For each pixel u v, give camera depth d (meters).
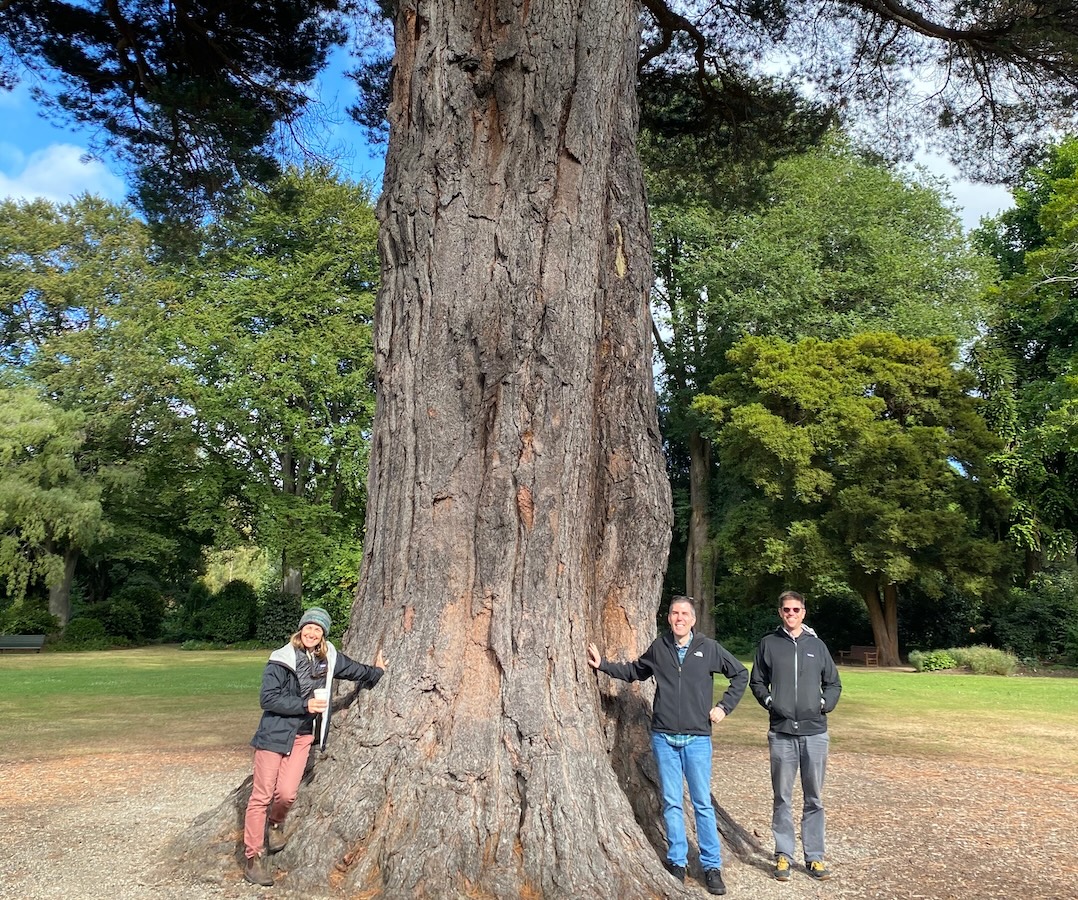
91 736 11.13
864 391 26.70
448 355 5.22
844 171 31.58
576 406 5.30
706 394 32.34
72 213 34.97
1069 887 5.28
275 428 34.34
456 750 4.74
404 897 4.34
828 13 10.62
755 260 29.23
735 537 28.00
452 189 5.34
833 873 5.47
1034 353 33.28
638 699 5.60
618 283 5.90
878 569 24.80
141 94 11.52
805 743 5.44
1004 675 22.84
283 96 11.78
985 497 26.19
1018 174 11.64
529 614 5.02
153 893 4.66
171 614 39.25
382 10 11.06
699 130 11.88
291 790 4.81
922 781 8.68
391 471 5.34
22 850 5.62
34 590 35.69
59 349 33.38
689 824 5.58
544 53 5.36
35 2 10.66
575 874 4.42
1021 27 9.55
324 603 34.22
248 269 34.66
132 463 34.06
